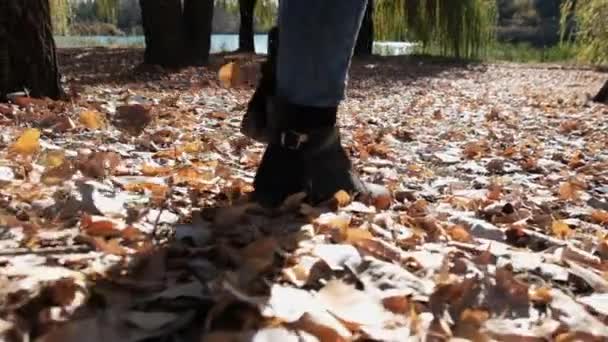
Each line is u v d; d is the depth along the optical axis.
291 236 1.62
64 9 15.46
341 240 1.64
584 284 1.56
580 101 8.66
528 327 1.27
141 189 2.10
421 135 4.68
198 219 1.76
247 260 1.38
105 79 8.45
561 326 1.28
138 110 2.18
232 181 2.32
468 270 1.52
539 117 6.38
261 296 1.21
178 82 8.45
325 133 1.95
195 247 1.49
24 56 4.31
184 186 2.22
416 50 22.72
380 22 22.52
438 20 21.50
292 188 1.94
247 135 2.02
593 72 16.31
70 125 3.28
